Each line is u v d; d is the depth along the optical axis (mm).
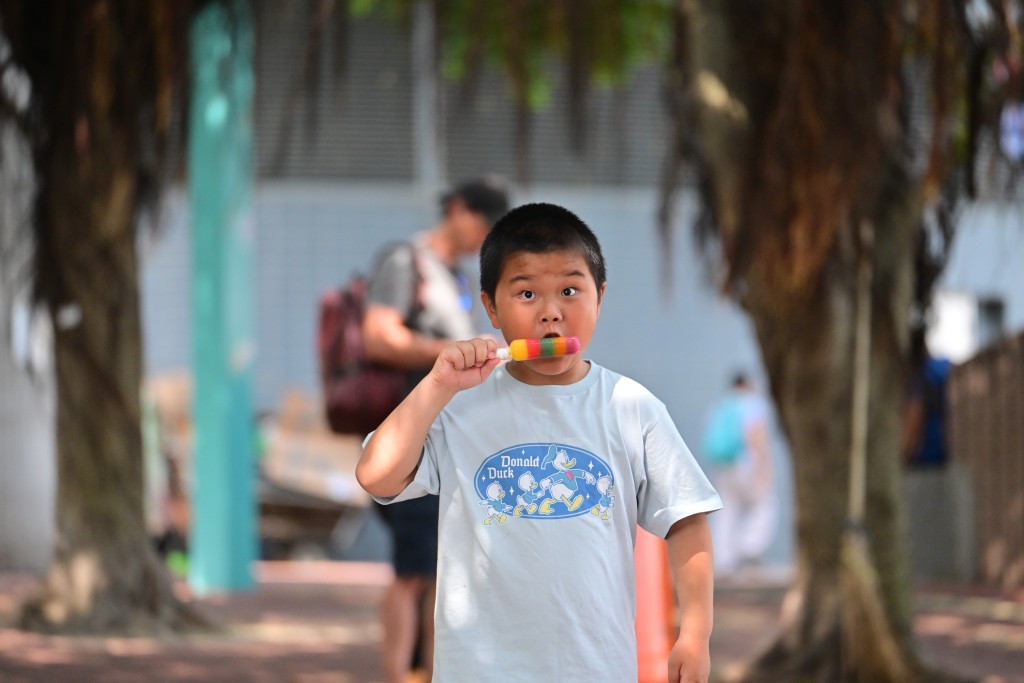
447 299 13391
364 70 35812
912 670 14172
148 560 18547
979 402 29047
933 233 15562
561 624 6828
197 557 26656
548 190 36844
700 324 37781
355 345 13688
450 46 23953
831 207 13656
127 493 18500
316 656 16766
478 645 6855
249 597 25188
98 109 17516
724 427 33375
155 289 35594
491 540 6945
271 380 36031
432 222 36594
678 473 7176
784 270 14102
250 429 27047
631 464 7168
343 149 36125
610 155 36562
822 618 14539
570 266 7105
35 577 27781
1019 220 15508
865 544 14078
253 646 17609
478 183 13547
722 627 21656
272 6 21453
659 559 11945
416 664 13742
